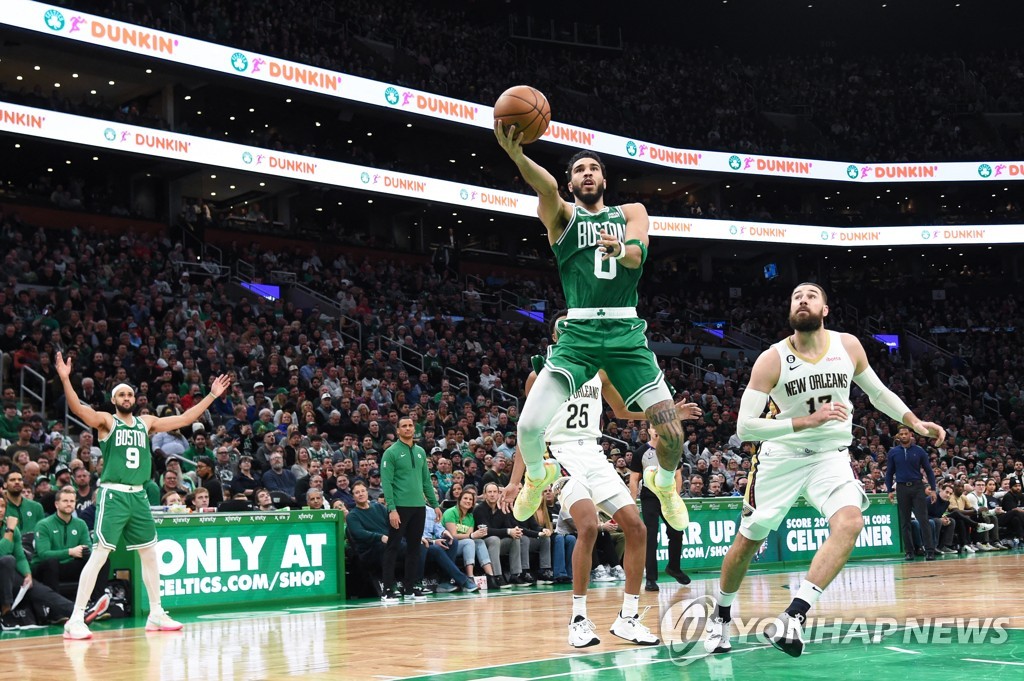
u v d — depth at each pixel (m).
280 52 25.83
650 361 5.35
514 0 37.28
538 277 34.84
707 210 35.03
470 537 11.67
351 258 29.72
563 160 33.16
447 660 5.43
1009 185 36.62
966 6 39.09
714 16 39.56
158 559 9.38
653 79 39.03
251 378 19.16
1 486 10.68
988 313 36.44
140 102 28.52
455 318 28.19
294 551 10.34
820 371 5.08
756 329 35.50
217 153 25.34
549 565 12.30
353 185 27.72
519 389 24.56
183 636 7.37
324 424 17.39
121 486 7.74
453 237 34.09
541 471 5.50
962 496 17.94
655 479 5.73
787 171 35.16
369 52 31.56
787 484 5.06
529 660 5.29
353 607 9.60
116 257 23.81
